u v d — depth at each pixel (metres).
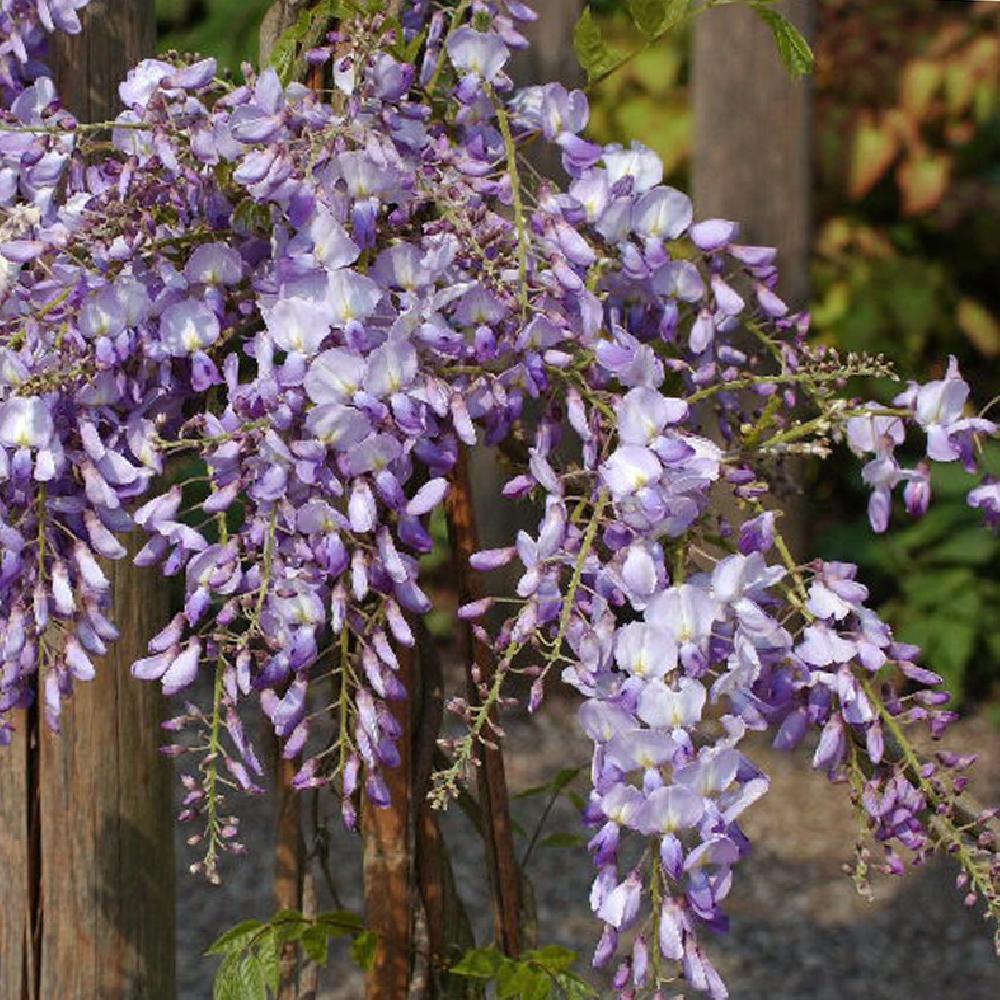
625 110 4.43
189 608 1.68
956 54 4.50
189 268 1.71
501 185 1.72
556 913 3.33
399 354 1.66
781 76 3.67
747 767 1.65
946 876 3.50
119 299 1.69
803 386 1.79
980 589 4.50
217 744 1.70
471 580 1.83
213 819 1.71
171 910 2.02
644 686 1.64
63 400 1.71
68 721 1.97
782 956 3.22
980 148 4.80
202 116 1.73
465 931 1.88
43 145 1.76
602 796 1.65
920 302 4.66
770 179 3.69
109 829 1.98
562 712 4.23
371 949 1.81
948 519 4.53
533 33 3.54
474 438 1.67
